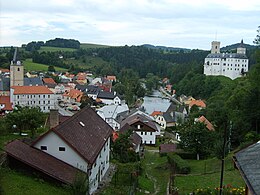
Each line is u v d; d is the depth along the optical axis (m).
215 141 51.38
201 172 40.88
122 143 49.38
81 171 29.58
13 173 27.38
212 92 152.25
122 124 89.50
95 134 37.53
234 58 174.50
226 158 43.22
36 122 45.78
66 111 117.81
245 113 59.22
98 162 35.03
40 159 29.39
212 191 28.56
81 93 146.00
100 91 154.38
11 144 30.03
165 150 61.56
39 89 116.50
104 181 36.62
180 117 96.88
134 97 171.25
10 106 102.19
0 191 23.27
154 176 44.53
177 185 34.69
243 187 29.33
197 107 122.62
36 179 27.34
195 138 52.53
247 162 16.58
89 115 42.03
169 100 175.00
